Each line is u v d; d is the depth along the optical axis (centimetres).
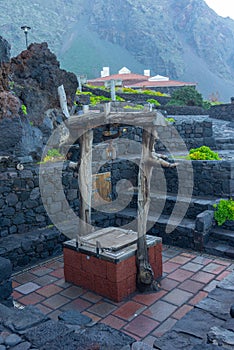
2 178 685
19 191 713
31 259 677
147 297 527
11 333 299
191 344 317
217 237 722
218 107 1706
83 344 278
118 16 11625
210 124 1191
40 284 588
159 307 496
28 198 728
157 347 314
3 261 459
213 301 401
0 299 450
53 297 539
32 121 875
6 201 693
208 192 848
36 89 917
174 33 11444
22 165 721
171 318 466
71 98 1026
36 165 770
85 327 325
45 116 918
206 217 713
